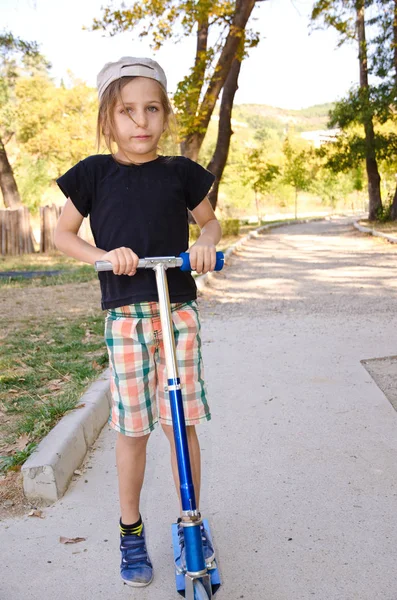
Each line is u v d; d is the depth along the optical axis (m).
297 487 3.07
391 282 9.31
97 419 3.81
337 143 24.25
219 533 2.71
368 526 2.70
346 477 3.15
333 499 2.94
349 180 50.22
